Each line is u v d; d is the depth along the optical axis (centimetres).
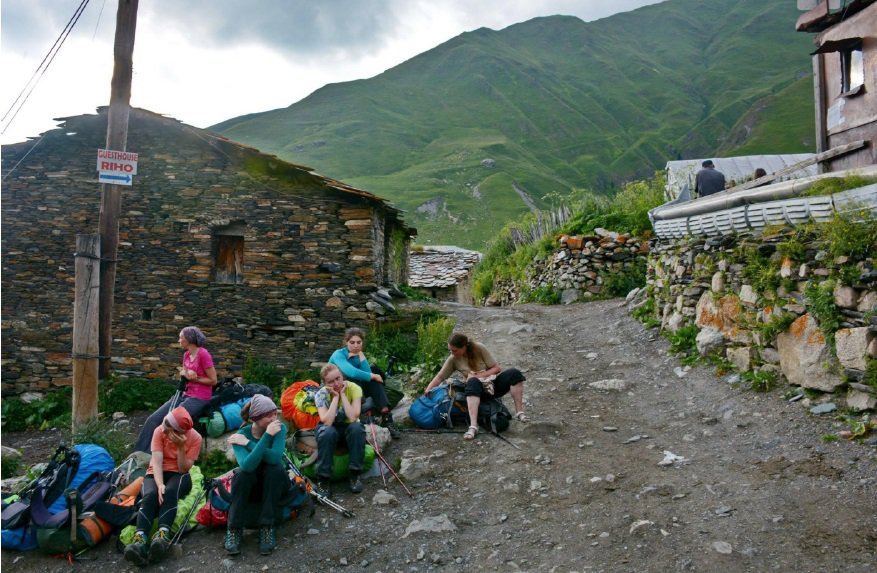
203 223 1230
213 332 1222
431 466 652
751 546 458
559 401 834
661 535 488
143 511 534
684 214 1002
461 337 766
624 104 19212
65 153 1251
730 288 837
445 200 9781
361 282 1198
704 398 759
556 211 2130
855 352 607
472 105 19550
